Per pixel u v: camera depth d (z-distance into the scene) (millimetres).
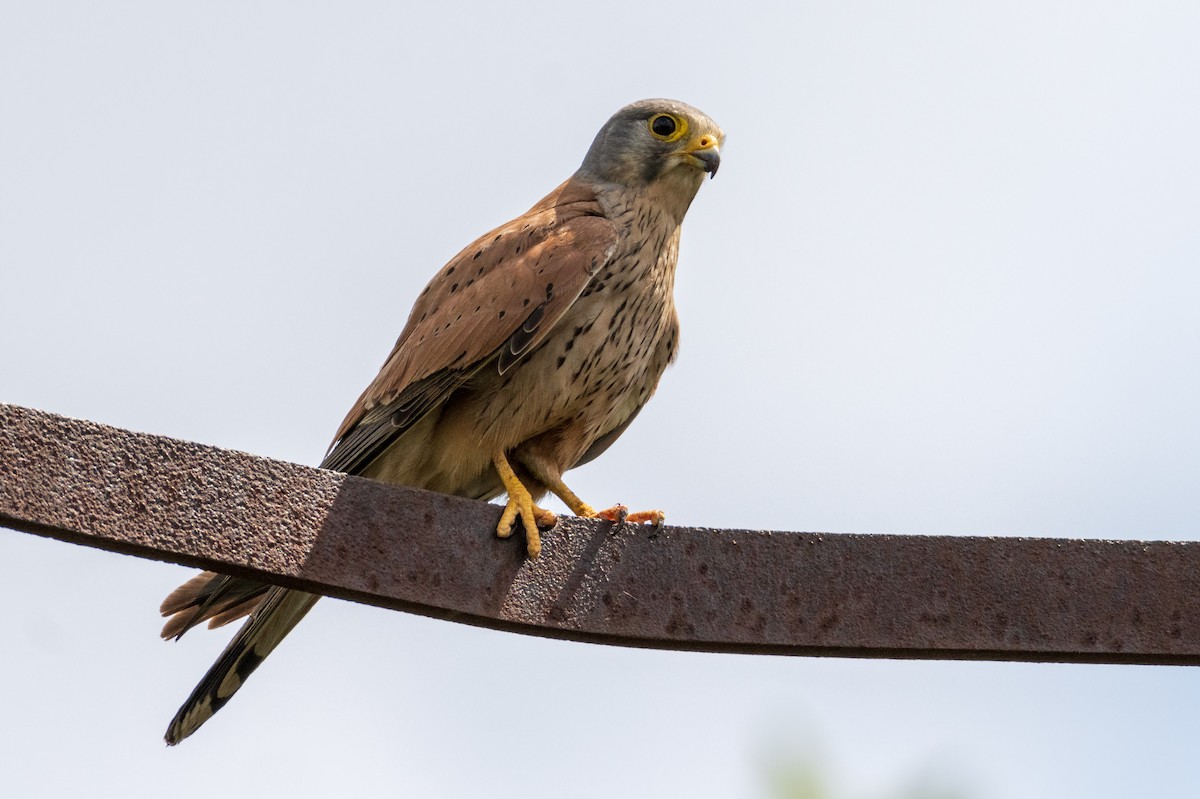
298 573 6883
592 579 7406
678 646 7480
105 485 6523
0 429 6359
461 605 7188
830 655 7508
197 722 9227
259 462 6887
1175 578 7512
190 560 6723
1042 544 7523
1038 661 7547
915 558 7488
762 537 7512
